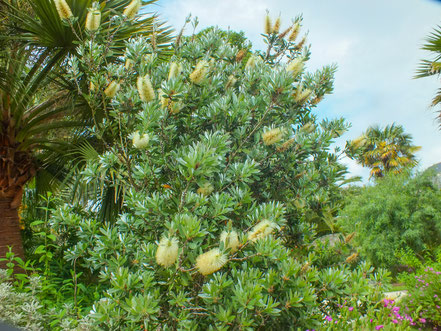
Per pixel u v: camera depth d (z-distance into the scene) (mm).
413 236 10000
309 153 2906
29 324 2355
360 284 2672
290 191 2928
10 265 3145
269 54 3244
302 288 2156
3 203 4543
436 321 4562
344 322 2502
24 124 4734
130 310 1775
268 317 2205
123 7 4734
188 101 2586
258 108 2623
